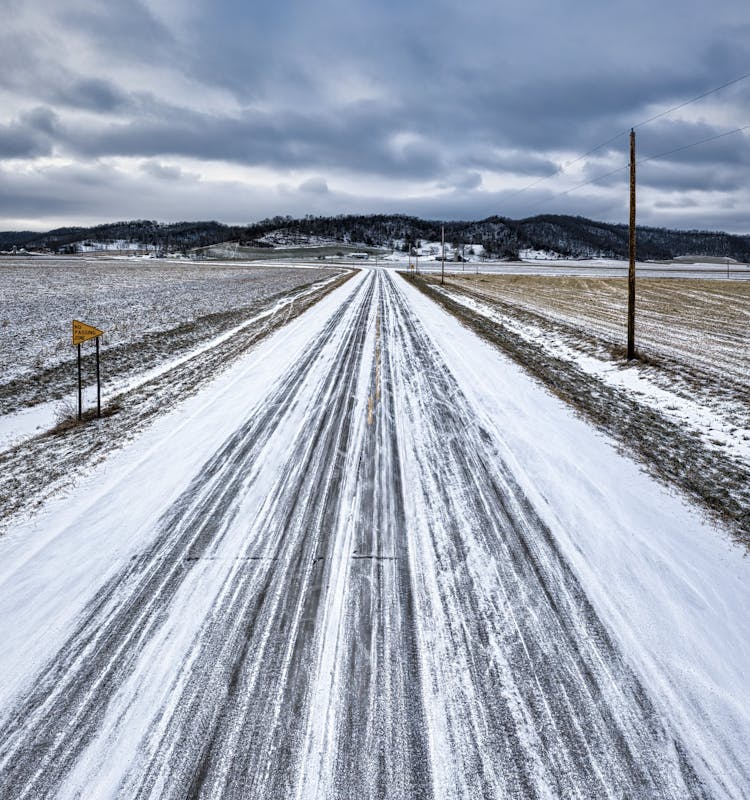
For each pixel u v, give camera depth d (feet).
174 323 88.63
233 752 12.61
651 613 17.37
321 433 34.12
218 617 17.33
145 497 25.94
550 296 133.28
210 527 23.00
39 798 11.59
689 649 15.83
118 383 54.13
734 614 17.34
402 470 28.50
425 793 11.66
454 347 63.10
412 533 22.29
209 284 171.73
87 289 143.13
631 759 12.41
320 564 20.13
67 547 21.67
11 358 61.87
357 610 17.58
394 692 14.32
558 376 50.78
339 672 14.98
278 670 15.07
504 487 26.45
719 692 14.28
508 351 62.08
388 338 68.08
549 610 17.53
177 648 15.97
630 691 14.32
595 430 35.01
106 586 19.03
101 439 35.55
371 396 42.11
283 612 17.52
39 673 15.10
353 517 23.63
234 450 31.63
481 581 19.06
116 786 11.85
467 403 40.52
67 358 63.57
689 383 46.39
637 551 20.88
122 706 13.94
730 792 11.66
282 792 11.66
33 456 34.22
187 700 14.08
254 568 19.97
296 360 55.62
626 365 54.34
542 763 12.34
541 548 21.13
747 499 25.32
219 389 45.44
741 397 41.60
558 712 13.69
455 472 28.19
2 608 17.98
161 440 33.76
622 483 26.94
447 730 13.19
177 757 12.51
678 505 24.67
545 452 30.91
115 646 16.10
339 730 13.17
